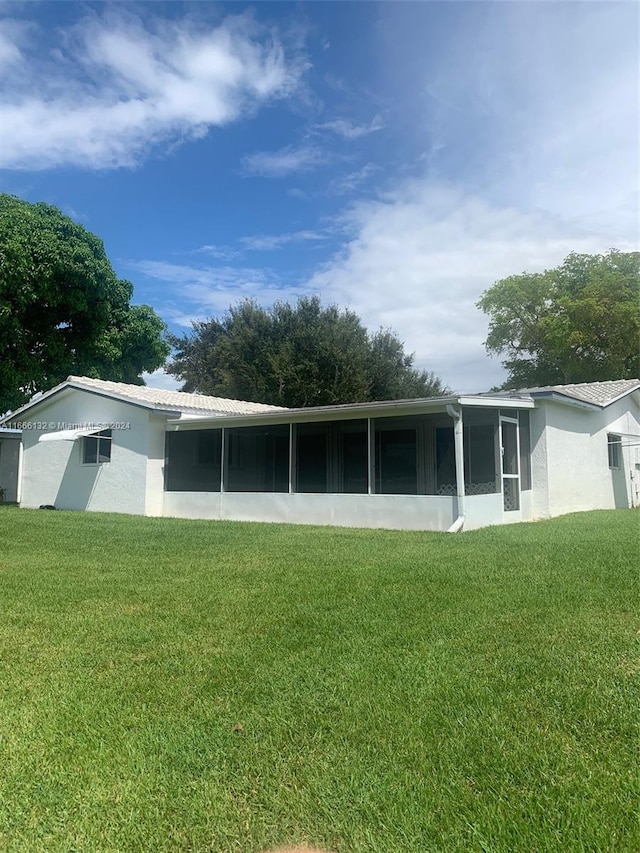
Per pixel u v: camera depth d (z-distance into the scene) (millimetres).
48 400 18891
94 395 17828
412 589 6520
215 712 3613
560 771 2896
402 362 39625
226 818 2594
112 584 7176
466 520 12062
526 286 38156
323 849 2408
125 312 25609
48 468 18984
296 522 14320
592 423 17906
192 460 17672
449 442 16172
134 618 5672
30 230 20672
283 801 2697
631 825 2490
